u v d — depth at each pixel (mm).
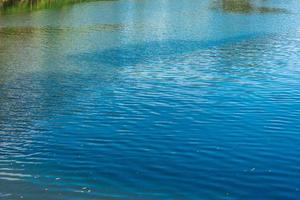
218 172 18125
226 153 19875
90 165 18578
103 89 29859
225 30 56781
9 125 23125
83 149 20188
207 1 97125
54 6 75938
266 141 21266
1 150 19953
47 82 31469
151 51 42781
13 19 62125
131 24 60750
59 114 24859
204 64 37438
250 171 18234
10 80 31859
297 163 19000
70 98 27844
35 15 66250
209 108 26000
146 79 32469
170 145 20703
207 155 19672
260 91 29516
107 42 47125
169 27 58812
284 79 32688
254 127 23016
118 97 28078
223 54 41719
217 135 21938
